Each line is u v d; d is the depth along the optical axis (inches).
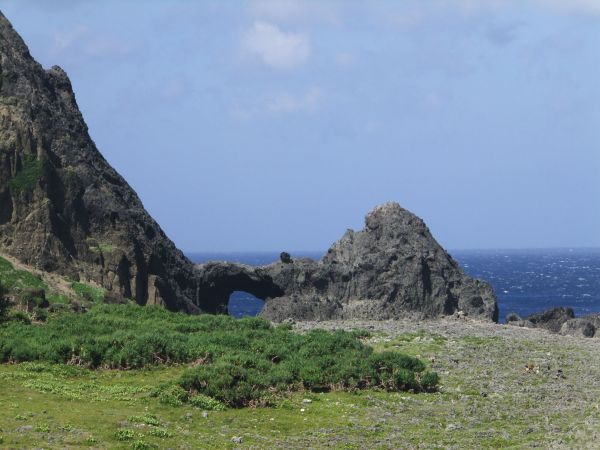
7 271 2571.4
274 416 1409.9
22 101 3034.0
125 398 1439.5
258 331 2117.4
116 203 3107.8
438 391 1674.5
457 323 3004.4
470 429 1380.4
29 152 2906.0
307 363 1700.3
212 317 2415.1
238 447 1216.2
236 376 1535.4
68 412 1301.7
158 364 1732.3
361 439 1290.6
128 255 2977.4
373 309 3294.8
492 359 2027.6
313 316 3218.5
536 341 2393.0
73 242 2883.9
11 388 1451.8
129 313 2406.5
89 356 1702.8
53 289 2596.0
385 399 1579.7
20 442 1113.4
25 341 1807.3
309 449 1219.2
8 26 3287.4
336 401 1540.4
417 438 1302.9
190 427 1306.6
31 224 2780.5
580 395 1680.6
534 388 1724.9
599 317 3147.1
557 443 1232.2
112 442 1163.3
